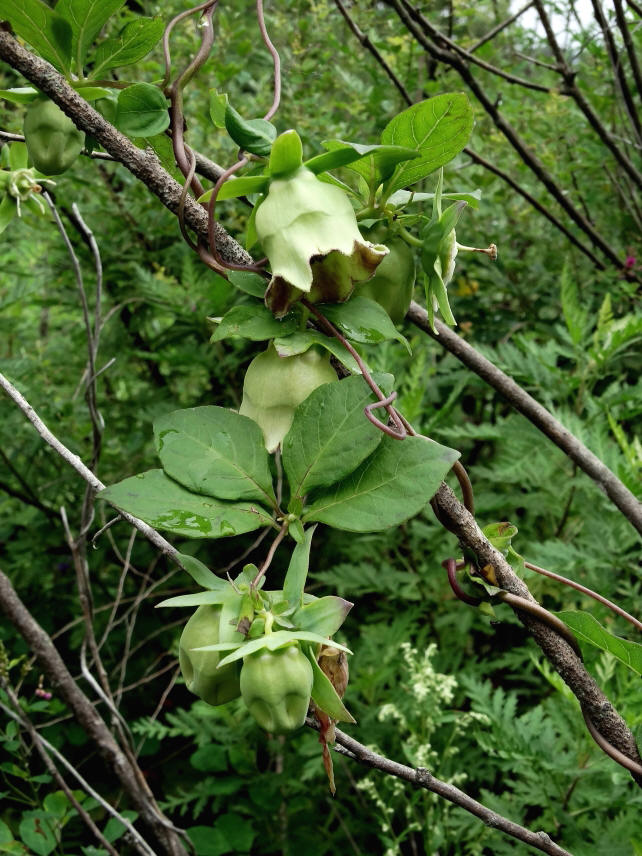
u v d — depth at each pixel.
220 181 0.27
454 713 0.76
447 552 0.88
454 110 0.27
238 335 0.28
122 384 1.21
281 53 0.95
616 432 0.68
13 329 1.10
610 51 0.78
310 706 0.30
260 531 0.94
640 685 0.56
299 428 0.27
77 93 0.29
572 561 0.72
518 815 0.65
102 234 0.99
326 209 0.26
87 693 0.97
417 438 0.27
